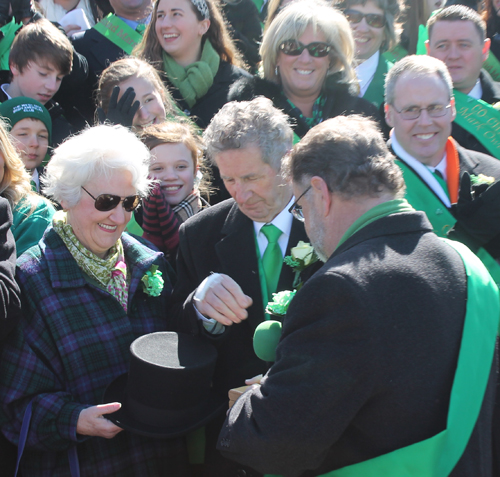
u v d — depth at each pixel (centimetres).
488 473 157
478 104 334
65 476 207
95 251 224
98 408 193
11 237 213
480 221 244
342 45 333
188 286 237
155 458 217
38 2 496
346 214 164
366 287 144
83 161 210
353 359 141
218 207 241
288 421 146
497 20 454
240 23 490
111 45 418
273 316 203
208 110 372
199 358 201
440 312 148
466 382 147
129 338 223
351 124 170
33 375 204
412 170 270
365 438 150
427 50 365
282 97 332
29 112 313
